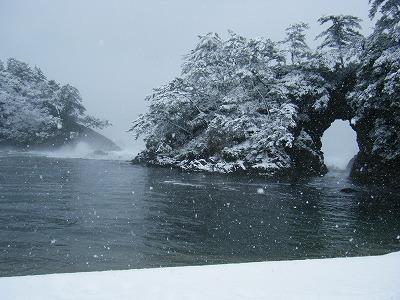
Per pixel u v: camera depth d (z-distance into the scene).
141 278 5.63
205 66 38.38
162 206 15.48
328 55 31.75
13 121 55.53
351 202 18.34
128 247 9.62
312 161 32.28
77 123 62.31
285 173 28.89
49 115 58.16
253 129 31.45
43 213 13.02
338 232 12.16
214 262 8.67
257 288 5.21
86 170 28.16
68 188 18.84
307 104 32.62
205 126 36.75
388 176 25.70
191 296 4.85
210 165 31.20
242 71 32.97
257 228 12.38
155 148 37.38
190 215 13.99
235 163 29.89
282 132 29.20
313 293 5.00
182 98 35.34
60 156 43.75
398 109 24.95
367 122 28.62
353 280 5.65
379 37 25.33
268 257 9.25
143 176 26.08
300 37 35.75
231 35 38.72
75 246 9.48
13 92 59.44
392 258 7.38
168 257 8.95
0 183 19.45
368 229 12.72
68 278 5.56
